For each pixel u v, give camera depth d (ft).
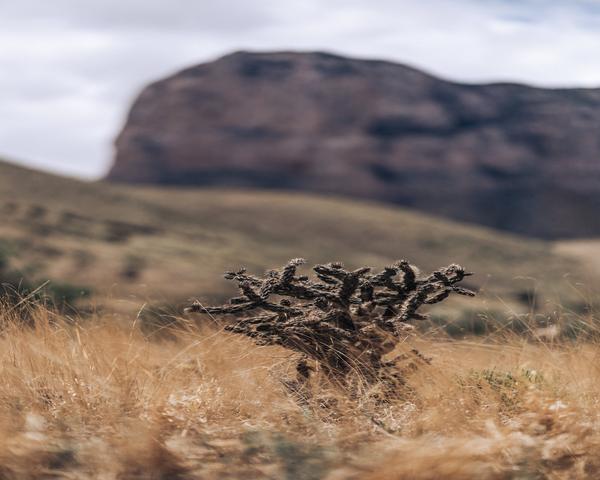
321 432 16.03
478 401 17.35
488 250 278.26
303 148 486.79
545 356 19.48
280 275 18.45
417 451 14.24
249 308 18.11
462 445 14.43
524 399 17.11
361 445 15.26
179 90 528.22
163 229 209.36
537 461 14.12
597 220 464.24
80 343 19.31
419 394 17.67
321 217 297.94
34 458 14.51
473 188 471.62
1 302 20.62
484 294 20.83
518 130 486.79
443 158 477.36
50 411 16.92
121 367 18.60
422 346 19.98
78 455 14.70
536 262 270.46
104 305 21.24
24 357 18.74
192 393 18.22
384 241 281.33
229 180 493.77
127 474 14.26
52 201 234.38
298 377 18.39
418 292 18.29
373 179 474.49
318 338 17.95
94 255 139.54
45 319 19.71
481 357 19.99
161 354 19.98
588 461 14.08
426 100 499.51
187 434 15.85
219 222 277.64
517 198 467.93
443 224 311.27
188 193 316.81
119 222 201.57
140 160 518.78
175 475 14.24
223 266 158.20
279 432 16.05
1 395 17.38
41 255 134.21
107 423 16.31
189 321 20.54
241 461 14.64
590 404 16.57
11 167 262.26
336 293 18.22
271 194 332.19
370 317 18.26
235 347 19.81
